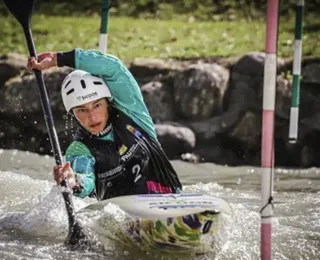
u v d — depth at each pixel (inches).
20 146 946.7
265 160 398.0
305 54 980.6
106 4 690.8
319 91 916.6
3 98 960.9
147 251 477.4
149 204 460.8
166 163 524.7
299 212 597.6
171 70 950.4
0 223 536.1
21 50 1085.1
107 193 511.2
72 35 1132.5
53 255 469.7
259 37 1090.1
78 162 498.0
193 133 909.8
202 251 470.6
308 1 1182.3
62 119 935.7
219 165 882.1
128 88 521.7
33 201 615.5
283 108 900.6
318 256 483.8
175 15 1210.6
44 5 1259.2
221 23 1165.1
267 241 400.2
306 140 897.5
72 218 487.8
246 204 625.6
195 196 473.1
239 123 906.1
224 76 928.3
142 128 523.5
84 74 513.7
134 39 1093.1
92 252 478.6
